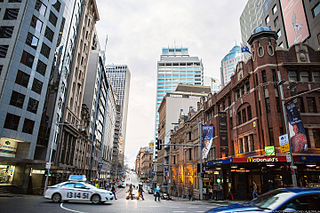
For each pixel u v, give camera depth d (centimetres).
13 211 974
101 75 8069
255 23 6588
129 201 1809
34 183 3334
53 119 3650
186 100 7981
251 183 2502
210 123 3506
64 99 4306
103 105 8844
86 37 5675
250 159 2022
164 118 8044
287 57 2427
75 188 1437
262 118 2317
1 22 3250
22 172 3088
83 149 5766
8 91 2978
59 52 3906
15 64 3108
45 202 1395
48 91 3625
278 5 4372
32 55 3356
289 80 2341
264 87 2391
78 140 5284
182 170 4722
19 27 3247
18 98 3092
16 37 3189
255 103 2436
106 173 10156
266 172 2219
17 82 3103
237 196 2522
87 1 5616
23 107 3138
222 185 2741
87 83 6806
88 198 1413
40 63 3491
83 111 5647
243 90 2781
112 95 11800
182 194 4534
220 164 2359
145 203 1661
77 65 5066
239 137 2731
